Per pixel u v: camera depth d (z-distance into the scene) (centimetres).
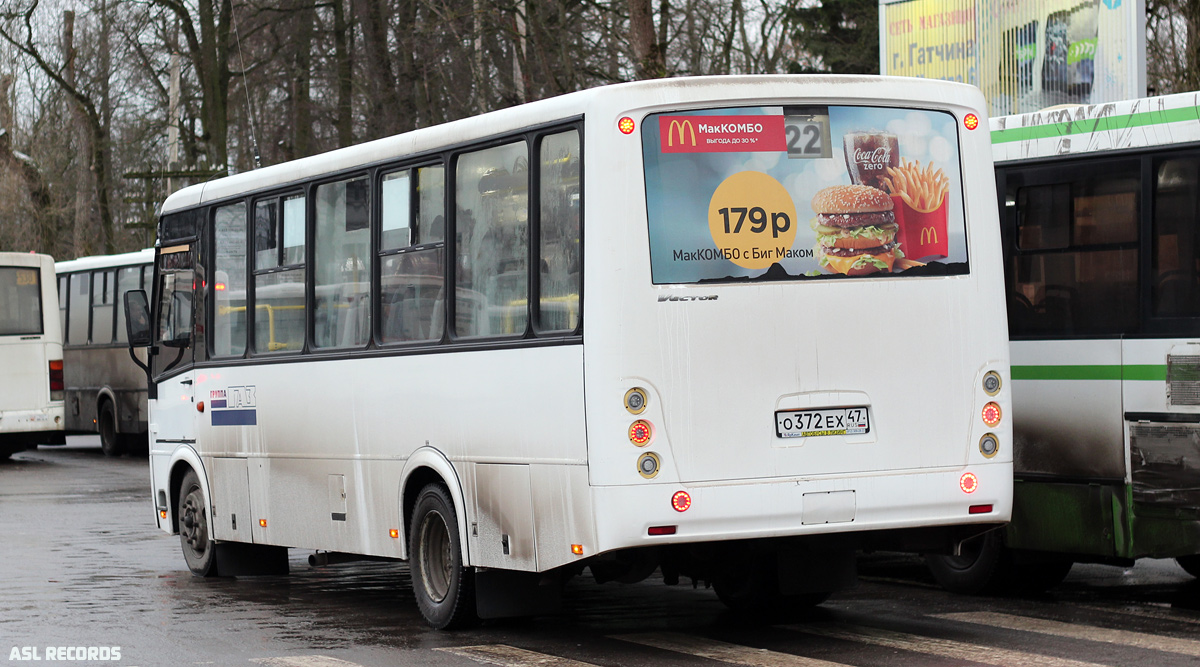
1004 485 831
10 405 2539
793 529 784
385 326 969
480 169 879
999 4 1862
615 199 772
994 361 834
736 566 902
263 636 924
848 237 805
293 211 1078
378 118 3453
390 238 963
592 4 2972
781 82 798
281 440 1084
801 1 3591
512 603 898
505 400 840
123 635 935
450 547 906
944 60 1942
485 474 859
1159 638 847
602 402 764
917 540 856
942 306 822
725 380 777
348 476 1002
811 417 791
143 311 1273
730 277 783
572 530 786
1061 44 1773
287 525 1080
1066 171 973
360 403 986
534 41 2900
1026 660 782
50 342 2581
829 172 805
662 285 772
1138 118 934
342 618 995
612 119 776
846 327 800
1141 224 927
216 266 1191
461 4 3112
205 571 1212
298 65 3603
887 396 806
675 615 978
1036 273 988
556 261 809
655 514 762
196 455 1209
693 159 784
